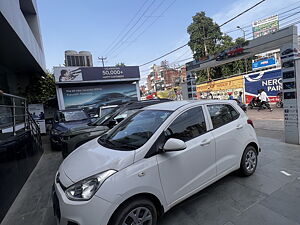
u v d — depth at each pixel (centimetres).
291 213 245
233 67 2942
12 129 464
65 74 1291
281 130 706
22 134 471
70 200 194
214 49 3059
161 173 226
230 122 329
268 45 611
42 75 1391
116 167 205
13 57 945
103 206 185
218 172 294
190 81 983
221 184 332
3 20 556
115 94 1483
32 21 1310
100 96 1434
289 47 510
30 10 1264
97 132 462
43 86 1284
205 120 296
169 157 236
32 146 544
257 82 1585
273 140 584
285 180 330
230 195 297
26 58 976
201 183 271
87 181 199
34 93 1292
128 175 203
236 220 241
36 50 1051
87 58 2153
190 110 288
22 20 760
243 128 340
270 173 361
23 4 1173
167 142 229
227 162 307
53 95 1344
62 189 212
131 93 1542
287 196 282
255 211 254
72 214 189
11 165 364
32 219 292
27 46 820
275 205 264
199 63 907
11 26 602
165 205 231
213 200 287
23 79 1327
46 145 861
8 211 318
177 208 275
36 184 423
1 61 1012
